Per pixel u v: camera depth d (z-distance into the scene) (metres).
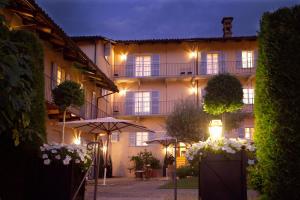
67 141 17.77
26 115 4.19
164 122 26.02
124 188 13.41
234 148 5.59
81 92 14.05
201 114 20.70
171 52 26.72
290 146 5.37
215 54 26.52
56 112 14.84
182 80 26.38
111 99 26.27
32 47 6.62
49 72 15.12
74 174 6.46
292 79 5.49
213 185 5.51
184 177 16.64
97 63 23.56
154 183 16.39
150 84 26.66
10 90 3.72
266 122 5.67
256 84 6.11
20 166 6.25
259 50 6.10
